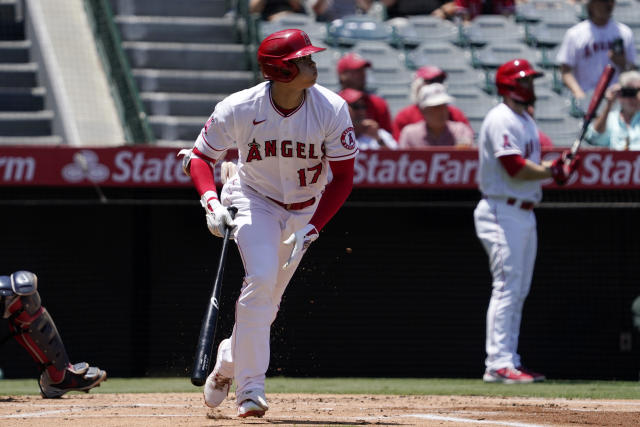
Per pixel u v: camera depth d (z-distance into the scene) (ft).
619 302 99.66
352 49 139.54
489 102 134.41
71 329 98.53
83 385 65.10
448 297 100.01
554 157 95.91
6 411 53.11
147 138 115.34
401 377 98.78
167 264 99.55
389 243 99.76
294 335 97.96
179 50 136.46
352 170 46.85
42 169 94.68
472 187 96.22
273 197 46.65
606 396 67.97
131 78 118.83
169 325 98.99
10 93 130.62
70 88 127.44
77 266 98.99
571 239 100.01
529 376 83.41
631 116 104.78
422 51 140.67
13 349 96.84
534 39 145.07
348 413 51.31
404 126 107.55
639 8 151.94
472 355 99.81
